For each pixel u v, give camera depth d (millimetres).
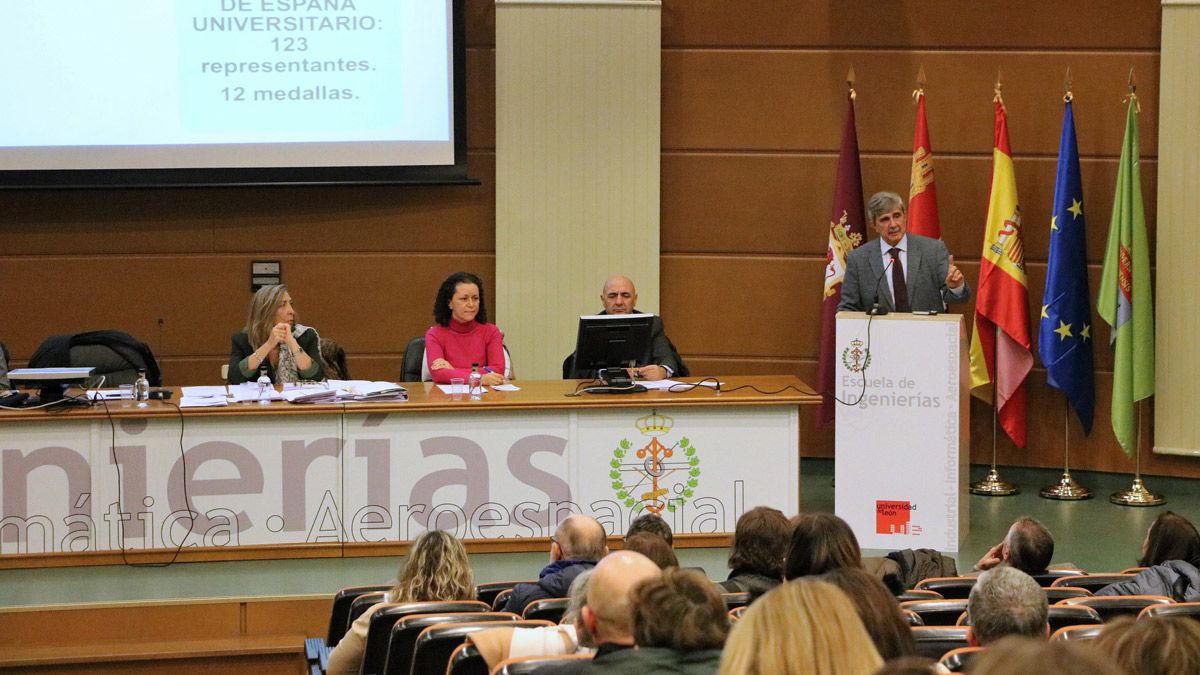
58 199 8180
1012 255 7691
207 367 8289
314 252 8328
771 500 6133
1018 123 8047
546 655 3025
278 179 8117
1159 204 7676
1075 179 7641
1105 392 7988
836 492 6109
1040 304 8078
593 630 2812
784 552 4156
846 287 6793
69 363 6492
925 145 7785
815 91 8219
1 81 7922
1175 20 7602
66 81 7957
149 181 8055
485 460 6027
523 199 8211
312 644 4902
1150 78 7895
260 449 5918
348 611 4598
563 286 8250
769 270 8328
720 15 8227
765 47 8227
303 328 6543
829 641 1824
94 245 8219
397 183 8156
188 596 5508
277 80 8062
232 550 5941
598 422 6059
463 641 3291
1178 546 4477
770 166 8273
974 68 8078
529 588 4105
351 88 8094
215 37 8023
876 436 6047
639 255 8242
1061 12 7965
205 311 8281
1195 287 7637
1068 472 7867
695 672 2406
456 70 8125
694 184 8320
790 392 6199
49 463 5805
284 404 5902
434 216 8344
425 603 3826
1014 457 8148
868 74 8172
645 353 6285
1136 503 7555
